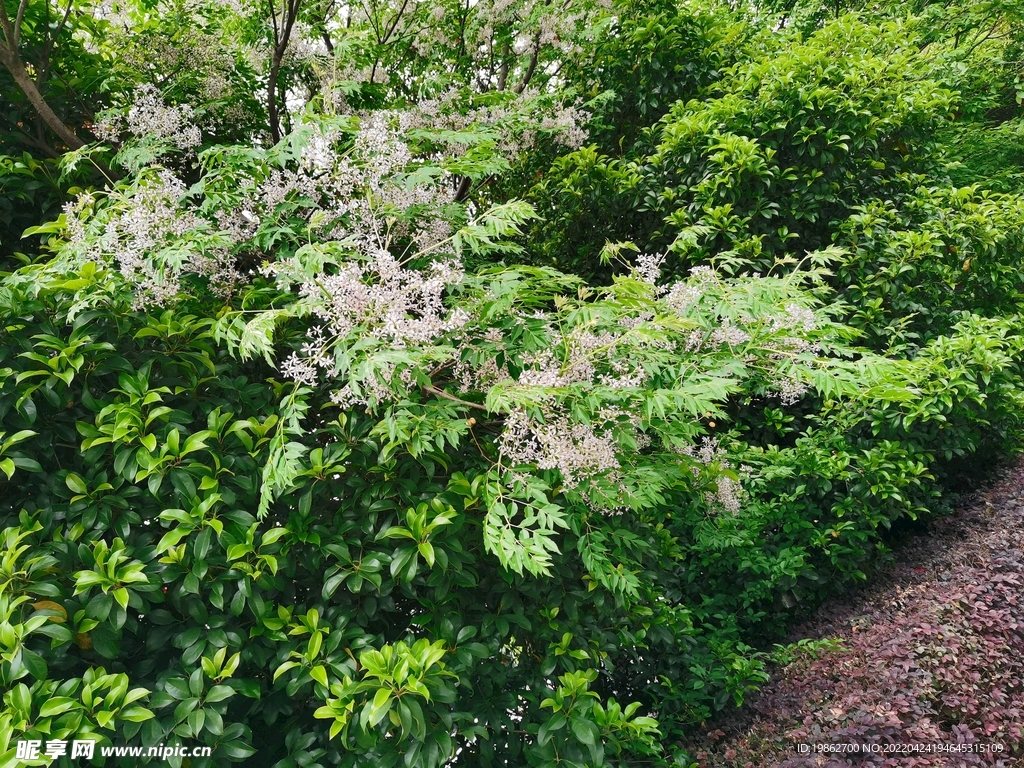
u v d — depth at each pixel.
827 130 4.93
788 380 2.75
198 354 2.47
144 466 2.16
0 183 3.09
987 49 8.36
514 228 2.30
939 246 4.76
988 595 3.40
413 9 5.64
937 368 4.26
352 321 2.06
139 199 2.45
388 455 2.36
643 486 2.42
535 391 1.98
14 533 2.04
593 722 2.37
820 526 4.41
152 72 4.09
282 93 4.68
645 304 2.38
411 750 2.06
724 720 3.52
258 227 2.71
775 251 4.96
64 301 2.37
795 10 8.45
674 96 5.97
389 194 2.73
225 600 2.21
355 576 2.27
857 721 2.73
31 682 1.93
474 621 2.53
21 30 3.53
